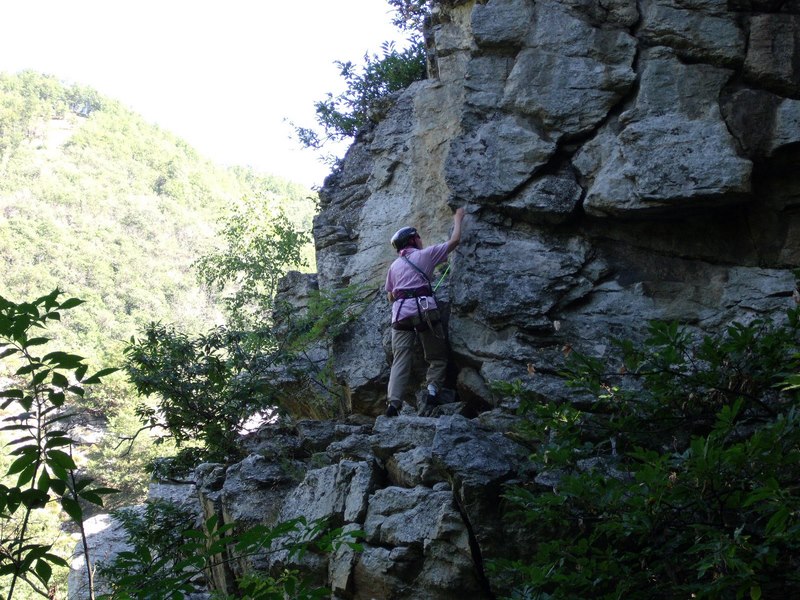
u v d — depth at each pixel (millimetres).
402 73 11789
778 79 6262
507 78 7160
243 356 8914
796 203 6254
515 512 4852
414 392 7434
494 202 6887
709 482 3957
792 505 3443
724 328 6180
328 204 10133
